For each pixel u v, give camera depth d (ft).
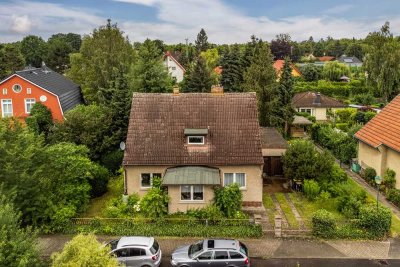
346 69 321.11
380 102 239.91
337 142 133.80
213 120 97.25
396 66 224.33
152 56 160.56
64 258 48.34
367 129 114.11
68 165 90.33
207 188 86.58
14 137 75.87
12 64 336.29
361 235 76.74
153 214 84.64
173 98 101.40
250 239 77.41
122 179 106.32
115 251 65.31
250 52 190.39
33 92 141.08
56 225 80.43
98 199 99.45
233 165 89.92
